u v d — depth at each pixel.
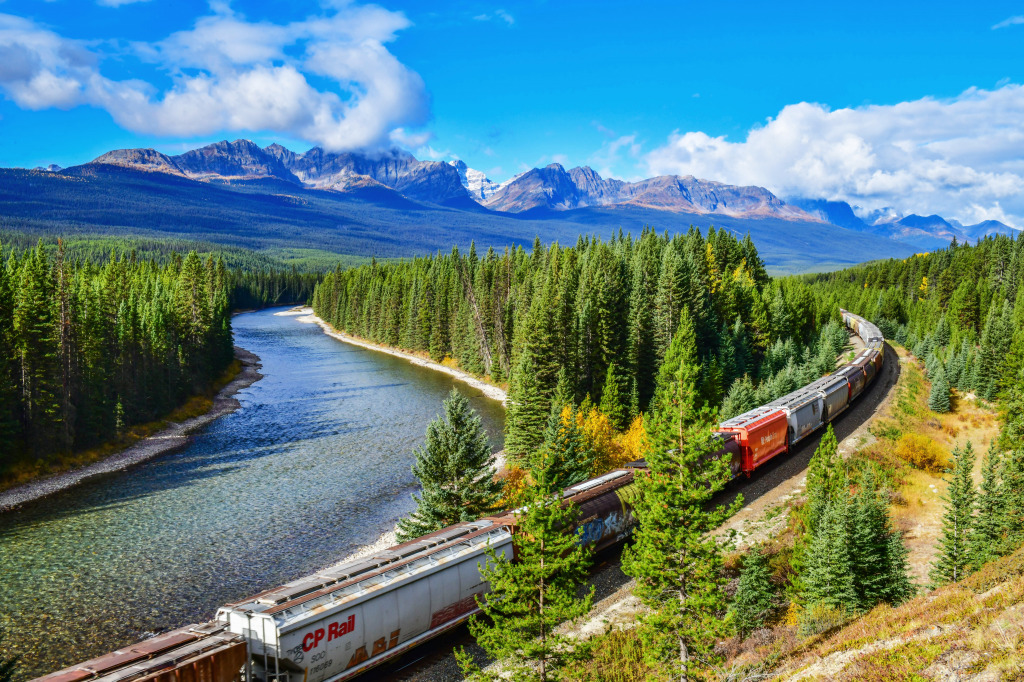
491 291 131.25
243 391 108.44
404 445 75.00
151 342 87.12
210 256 180.00
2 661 32.31
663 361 81.44
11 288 72.38
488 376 121.44
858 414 69.00
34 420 66.12
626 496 37.66
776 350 92.06
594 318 84.94
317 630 23.52
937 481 53.38
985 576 23.02
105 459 70.12
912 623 20.16
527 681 22.17
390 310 172.12
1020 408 60.44
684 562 23.56
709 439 24.45
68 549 46.72
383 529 50.44
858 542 29.20
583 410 61.19
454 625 28.94
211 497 58.03
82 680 19.39
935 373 86.62
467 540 29.92
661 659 23.75
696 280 91.69
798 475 49.62
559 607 21.45
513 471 53.09
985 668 15.18
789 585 32.78
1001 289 137.62
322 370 131.62
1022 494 34.19
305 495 58.44
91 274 134.25
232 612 23.41
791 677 20.02
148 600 39.19
